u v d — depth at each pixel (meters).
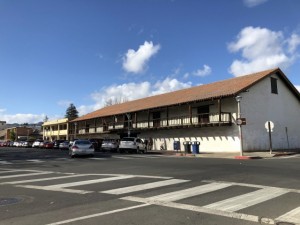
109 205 8.41
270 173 14.02
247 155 27.52
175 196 9.40
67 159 25.97
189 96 40.31
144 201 8.80
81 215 7.46
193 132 39.41
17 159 27.28
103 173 15.12
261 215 7.40
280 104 39.03
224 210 7.82
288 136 39.53
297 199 8.99
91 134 61.22
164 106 40.41
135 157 26.83
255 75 38.12
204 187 10.78
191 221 6.96
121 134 53.16
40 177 14.20
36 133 124.50
